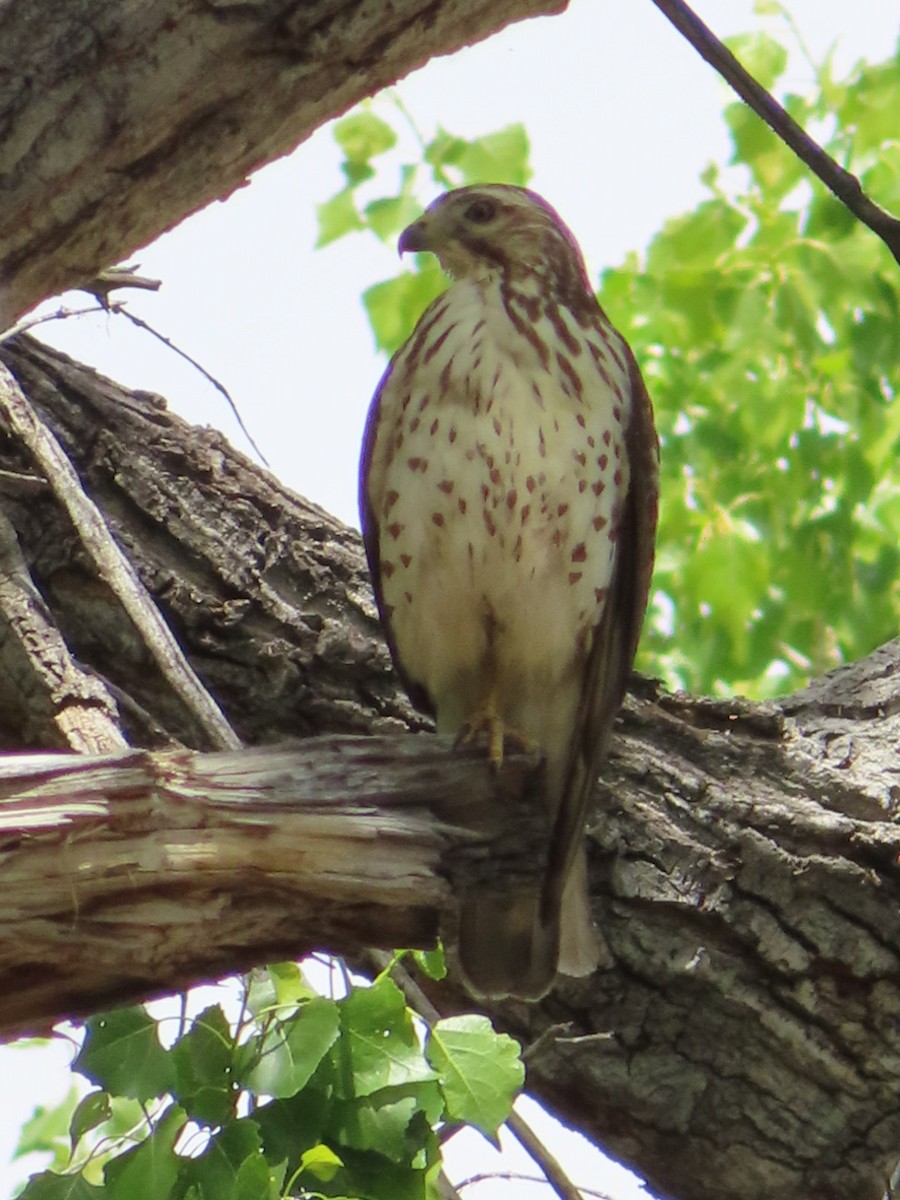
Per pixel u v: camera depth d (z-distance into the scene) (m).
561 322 7.88
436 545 7.67
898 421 14.52
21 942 4.77
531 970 6.52
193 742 7.89
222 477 8.51
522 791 5.39
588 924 7.36
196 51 5.42
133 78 5.42
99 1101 5.82
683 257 13.92
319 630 8.18
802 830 7.66
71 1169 6.32
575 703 7.97
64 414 8.50
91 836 4.75
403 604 7.87
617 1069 7.61
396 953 6.15
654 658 14.70
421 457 7.64
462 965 6.25
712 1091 7.58
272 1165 5.56
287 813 4.97
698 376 14.31
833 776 7.86
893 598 14.87
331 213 12.81
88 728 7.02
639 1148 7.72
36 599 7.41
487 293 7.96
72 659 7.32
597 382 7.77
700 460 14.14
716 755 7.94
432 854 5.17
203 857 4.86
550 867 7.00
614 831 7.68
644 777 7.82
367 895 5.08
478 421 7.54
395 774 5.22
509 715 8.03
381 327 12.93
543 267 8.27
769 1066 7.54
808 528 14.21
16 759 4.83
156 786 4.85
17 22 5.38
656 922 7.59
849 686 8.55
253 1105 5.67
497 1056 5.77
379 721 8.09
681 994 7.56
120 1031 5.55
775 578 14.57
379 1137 5.62
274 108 5.65
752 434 14.05
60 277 5.82
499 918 5.81
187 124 5.55
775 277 13.62
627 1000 7.58
